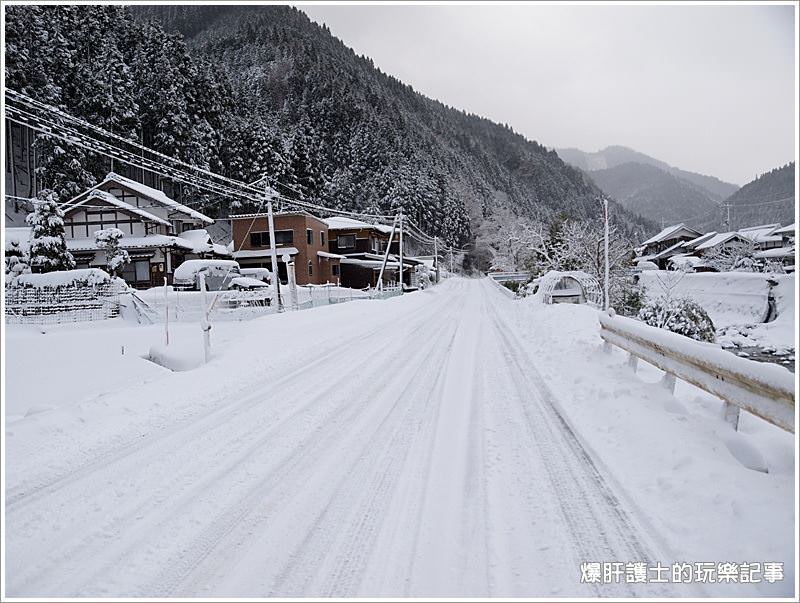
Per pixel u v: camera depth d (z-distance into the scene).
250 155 56.22
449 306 24.86
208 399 7.07
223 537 3.47
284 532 3.51
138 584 3.00
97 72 45.31
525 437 5.18
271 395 7.24
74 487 4.29
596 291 22.88
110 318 22.30
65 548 3.39
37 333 17.12
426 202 85.69
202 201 48.38
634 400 5.79
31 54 40.00
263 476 4.44
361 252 51.31
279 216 42.00
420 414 6.14
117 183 38.19
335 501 3.93
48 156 38.94
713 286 31.22
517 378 7.91
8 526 3.68
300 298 27.05
